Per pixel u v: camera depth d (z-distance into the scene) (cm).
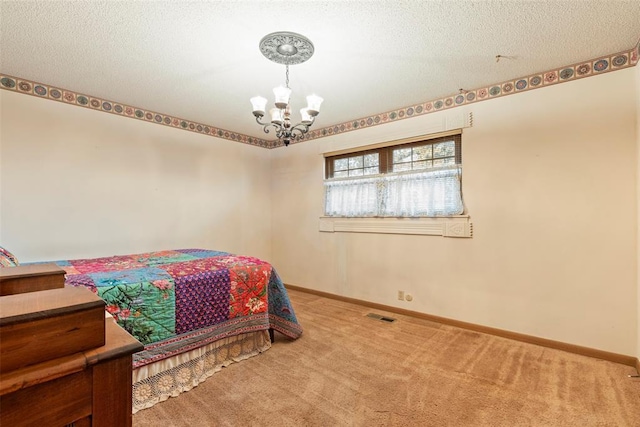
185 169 383
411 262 334
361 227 374
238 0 169
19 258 268
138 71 254
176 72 255
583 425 160
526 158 265
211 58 232
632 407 174
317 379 205
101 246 314
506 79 269
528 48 219
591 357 236
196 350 204
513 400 181
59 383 53
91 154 307
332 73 256
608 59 230
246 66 244
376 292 361
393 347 254
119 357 59
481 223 288
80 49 220
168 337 188
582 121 241
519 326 268
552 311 254
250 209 457
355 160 387
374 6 174
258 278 244
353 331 289
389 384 199
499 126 278
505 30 197
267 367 221
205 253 302
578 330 243
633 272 224
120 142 327
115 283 178
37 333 51
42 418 51
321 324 307
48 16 183
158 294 187
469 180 295
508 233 274
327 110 345
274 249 479
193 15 182
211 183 410
